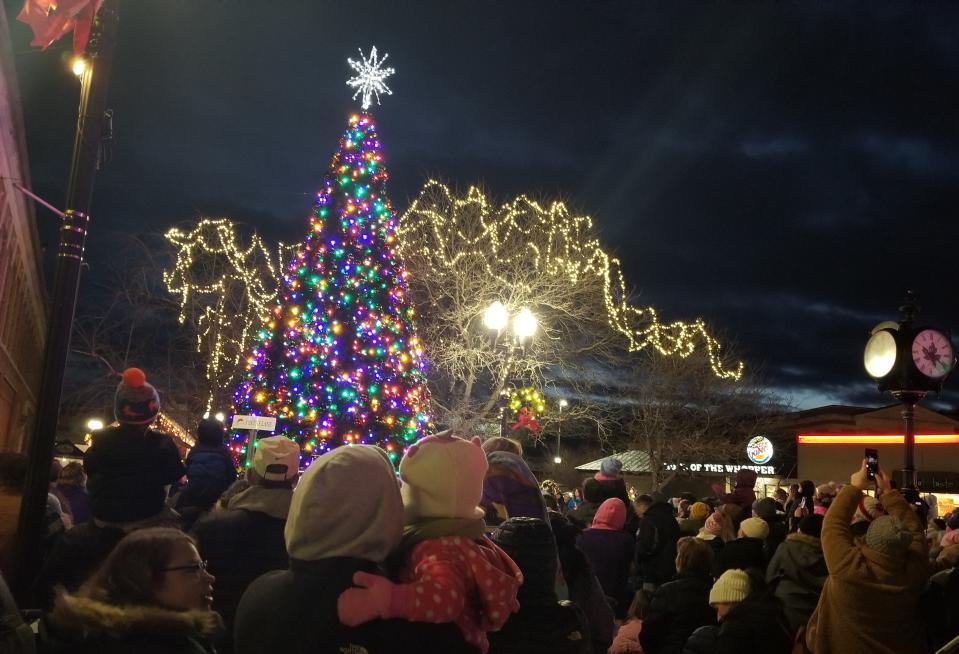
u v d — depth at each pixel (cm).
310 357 1549
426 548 311
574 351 2594
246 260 2939
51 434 659
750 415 4741
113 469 550
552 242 2567
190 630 305
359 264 1600
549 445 5416
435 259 2555
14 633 312
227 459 726
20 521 630
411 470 329
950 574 594
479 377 2617
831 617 512
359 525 296
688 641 568
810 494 1208
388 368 1611
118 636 298
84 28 754
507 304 2431
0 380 2605
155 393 567
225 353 2873
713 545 912
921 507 795
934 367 814
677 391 4431
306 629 282
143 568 309
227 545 479
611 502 774
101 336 3045
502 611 309
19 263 2650
